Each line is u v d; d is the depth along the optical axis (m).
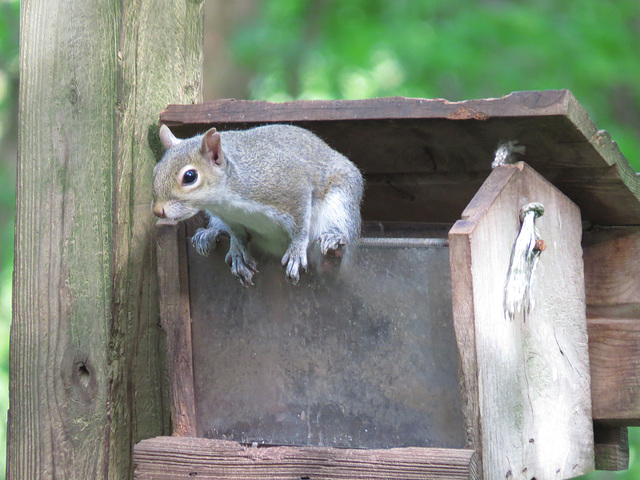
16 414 7.07
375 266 6.64
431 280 6.46
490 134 6.97
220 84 17.83
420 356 6.50
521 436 6.54
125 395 7.05
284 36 17.94
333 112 7.05
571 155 7.02
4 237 16.72
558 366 7.07
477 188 7.96
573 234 7.42
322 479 6.25
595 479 13.39
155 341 7.29
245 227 7.14
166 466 6.63
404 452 6.06
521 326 6.61
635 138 17.31
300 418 6.86
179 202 6.96
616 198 7.66
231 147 7.18
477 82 17.06
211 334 7.10
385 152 7.71
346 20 18.55
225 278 7.08
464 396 6.03
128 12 7.14
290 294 6.92
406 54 17.27
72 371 6.99
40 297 7.06
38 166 7.09
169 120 7.39
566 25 17.72
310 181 7.30
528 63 17.09
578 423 7.32
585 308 7.75
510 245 6.51
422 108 6.82
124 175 7.06
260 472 6.41
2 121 17.33
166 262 7.11
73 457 6.96
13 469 7.07
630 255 8.20
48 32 7.12
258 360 6.99
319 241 6.79
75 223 7.03
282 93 18.33
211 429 7.09
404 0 18.39
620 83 17.50
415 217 8.76
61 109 7.08
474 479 5.91
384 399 6.60
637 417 7.88
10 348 7.09
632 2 18.31
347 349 6.72
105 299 6.97
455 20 17.81
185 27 7.73
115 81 7.06
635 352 7.91
